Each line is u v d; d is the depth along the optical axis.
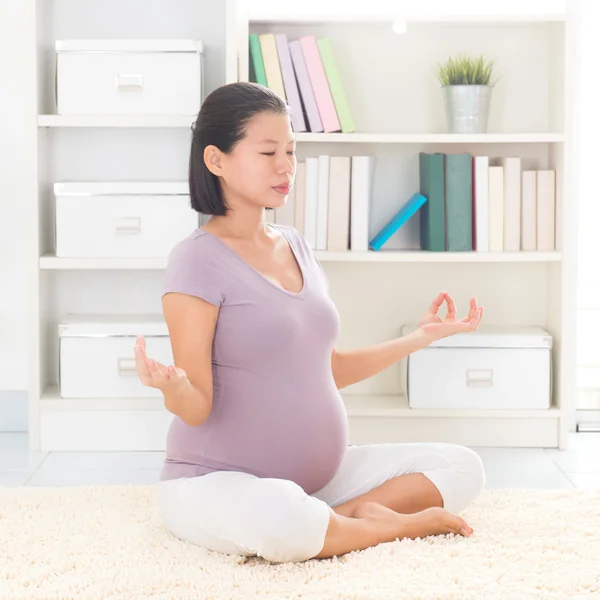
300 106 3.65
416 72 3.87
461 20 3.67
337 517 2.42
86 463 3.46
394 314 3.95
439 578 2.26
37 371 3.60
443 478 2.63
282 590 2.20
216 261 2.44
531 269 3.94
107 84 3.55
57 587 2.22
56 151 3.81
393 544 2.45
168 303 2.43
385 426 3.69
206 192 2.51
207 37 3.80
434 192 3.68
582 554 2.42
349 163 3.69
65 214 3.56
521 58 3.87
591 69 3.94
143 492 3.00
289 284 2.52
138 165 3.84
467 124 3.66
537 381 3.66
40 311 3.63
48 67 3.75
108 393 3.60
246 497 2.34
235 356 2.44
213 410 2.47
